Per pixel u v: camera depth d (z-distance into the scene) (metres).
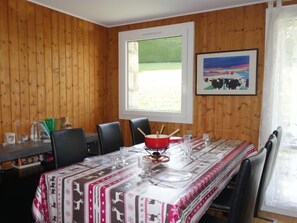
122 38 3.95
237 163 2.22
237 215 1.33
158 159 2.06
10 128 2.83
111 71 4.11
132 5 3.11
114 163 1.96
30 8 2.96
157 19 3.66
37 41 3.05
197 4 3.09
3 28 2.72
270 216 2.92
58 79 3.33
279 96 2.88
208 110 3.40
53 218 1.69
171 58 3.67
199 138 3.08
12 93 2.83
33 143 2.79
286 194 2.94
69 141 2.31
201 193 1.53
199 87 3.42
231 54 3.19
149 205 1.33
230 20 3.18
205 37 3.35
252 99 3.12
